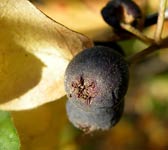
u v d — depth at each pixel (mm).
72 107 57
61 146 73
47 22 54
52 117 68
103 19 62
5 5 52
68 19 66
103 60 51
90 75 50
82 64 51
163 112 129
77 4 66
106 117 56
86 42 55
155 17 64
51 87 55
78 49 55
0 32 53
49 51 55
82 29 65
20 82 55
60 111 68
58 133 70
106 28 63
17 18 53
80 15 65
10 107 55
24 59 55
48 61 55
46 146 69
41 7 68
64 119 69
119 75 51
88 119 56
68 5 66
